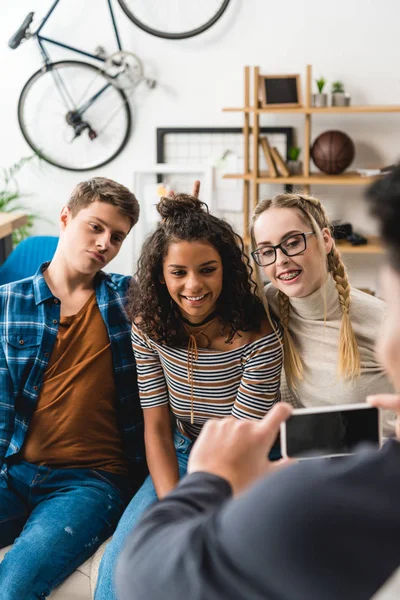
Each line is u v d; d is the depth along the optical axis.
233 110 4.16
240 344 1.67
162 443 1.74
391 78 4.34
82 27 4.48
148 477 1.80
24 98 4.58
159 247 1.59
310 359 1.67
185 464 1.77
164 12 4.38
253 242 1.68
